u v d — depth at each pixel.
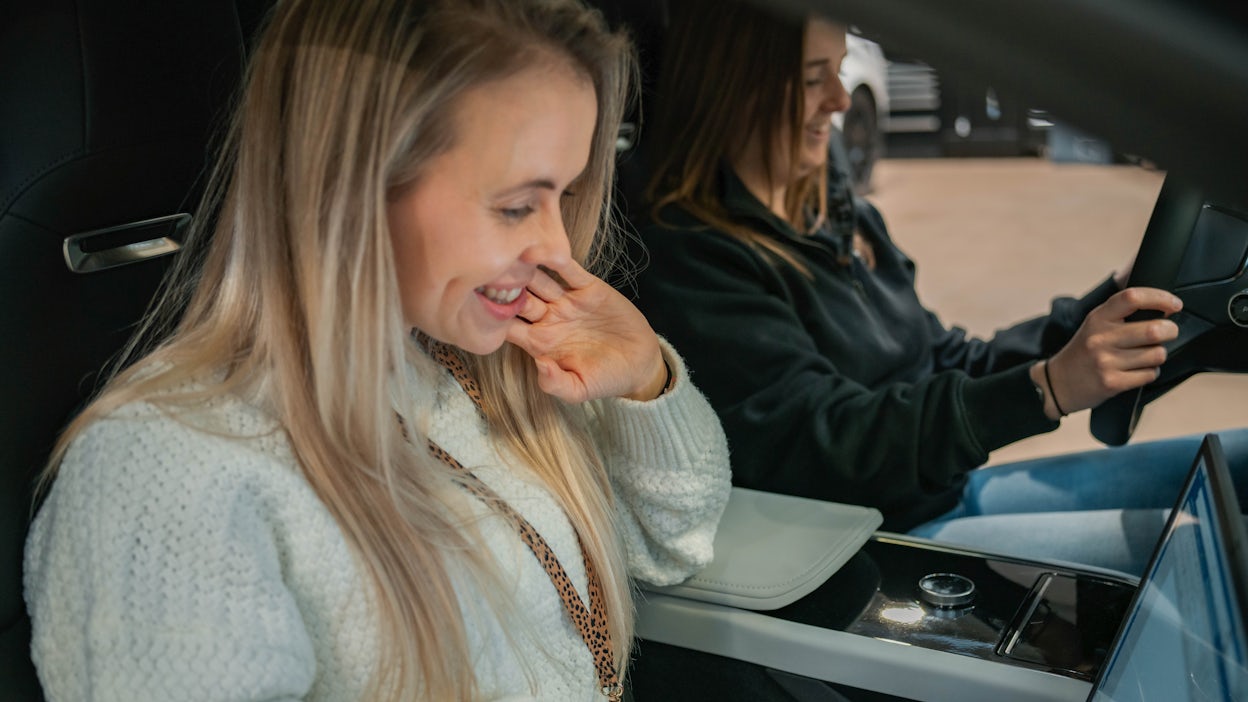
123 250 0.94
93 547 0.77
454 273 0.83
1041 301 3.74
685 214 1.60
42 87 0.86
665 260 1.58
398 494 0.86
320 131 0.79
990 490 1.67
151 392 0.81
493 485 0.97
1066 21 0.36
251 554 0.79
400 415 0.92
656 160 1.62
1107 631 1.07
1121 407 1.38
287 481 0.83
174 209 0.97
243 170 0.83
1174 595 0.88
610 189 1.04
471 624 0.90
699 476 1.12
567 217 1.01
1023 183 5.50
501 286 0.85
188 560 0.77
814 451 1.48
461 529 0.91
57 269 0.89
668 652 1.15
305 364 0.84
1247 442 1.44
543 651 0.94
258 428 0.83
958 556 1.20
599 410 1.15
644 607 1.15
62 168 0.88
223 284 0.86
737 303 1.54
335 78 0.78
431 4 0.78
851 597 1.14
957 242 4.50
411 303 0.85
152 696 0.75
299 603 0.84
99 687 0.75
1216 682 0.70
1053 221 4.76
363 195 0.79
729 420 1.52
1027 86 0.38
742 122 1.58
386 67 0.77
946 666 1.02
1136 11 0.35
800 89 1.55
